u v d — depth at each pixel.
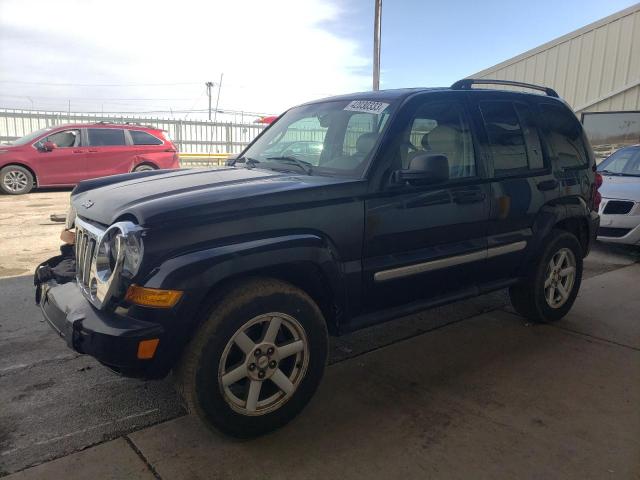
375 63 17.05
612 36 12.60
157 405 3.19
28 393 3.31
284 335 2.94
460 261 3.62
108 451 2.73
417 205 3.32
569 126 4.71
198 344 2.56
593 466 2.67
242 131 22.28
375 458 2.72
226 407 2.68
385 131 3.29
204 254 2.53
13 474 2.54
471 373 3.69
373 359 3.90
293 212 2.83
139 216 2.49
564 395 3.38
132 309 2.48
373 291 3.23
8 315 4.61
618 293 5.56
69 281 3.14
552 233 4.42
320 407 3.22
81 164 12.86
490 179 3.80
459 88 3.89
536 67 14.32
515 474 2.60
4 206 10.66
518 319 4.75
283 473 2.60
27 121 18.00
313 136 3.82
